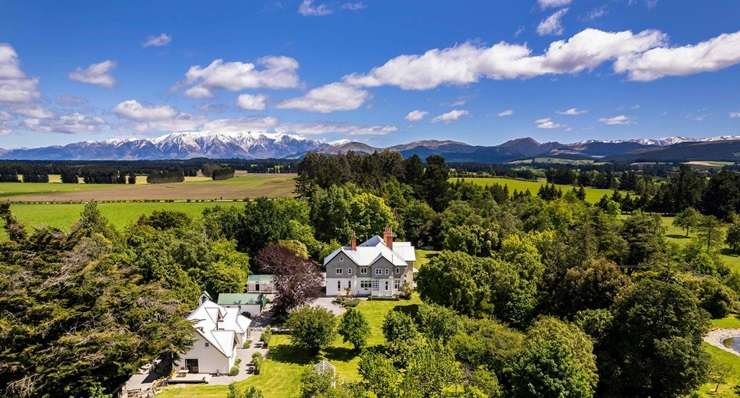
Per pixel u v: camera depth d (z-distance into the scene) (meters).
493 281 66.38
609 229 95.50
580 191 156.50
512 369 39.28
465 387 38.31
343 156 169.75
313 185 138.62
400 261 84.00
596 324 50.22
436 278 66.12
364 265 83.06
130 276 50.19
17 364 33.31
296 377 50.47
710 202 140.50
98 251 46.62
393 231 115.94
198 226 99.44
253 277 82.81
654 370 44.69
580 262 69.69
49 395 35.47
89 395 38.28
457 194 145.88
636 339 46.59
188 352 50.53
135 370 40.38
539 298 64.75
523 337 49.38
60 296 39.25
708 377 45.78
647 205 151.00
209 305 60.03
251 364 53.75
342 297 80.19
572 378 35.78
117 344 38.28
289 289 67.62
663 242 95.31
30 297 36.56
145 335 42.75
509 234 98.06
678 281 73.12
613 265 61.12
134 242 87.00
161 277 64.25
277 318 69.56
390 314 55.94
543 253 84.94
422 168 161.88
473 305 63.81
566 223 111.88
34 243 41.16
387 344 53.25
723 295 73.44
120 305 43.41
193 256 76.38
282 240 95.56
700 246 93.75
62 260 41.09
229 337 53.44
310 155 170.38
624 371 46.03
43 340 37.16
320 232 113.06
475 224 103.50
